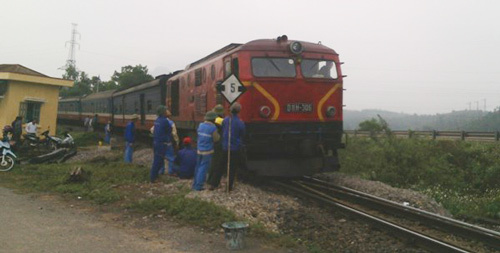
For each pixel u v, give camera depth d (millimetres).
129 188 9281
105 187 9141
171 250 5375
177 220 6777
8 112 18656
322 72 10445
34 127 16016
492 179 14258
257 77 9719
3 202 7750
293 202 8508
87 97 35562
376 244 6172
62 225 6340
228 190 8438
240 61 9805
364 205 8648
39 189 9094
